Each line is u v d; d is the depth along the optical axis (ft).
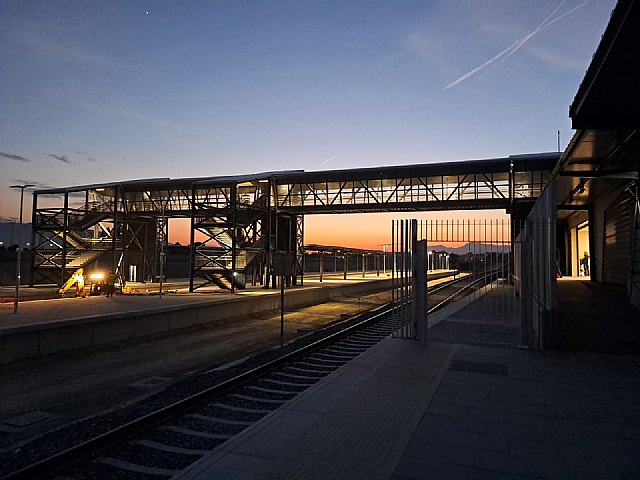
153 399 27.61
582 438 16.81
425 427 18.02
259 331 60.13
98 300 68.69
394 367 28.53
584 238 107.55
